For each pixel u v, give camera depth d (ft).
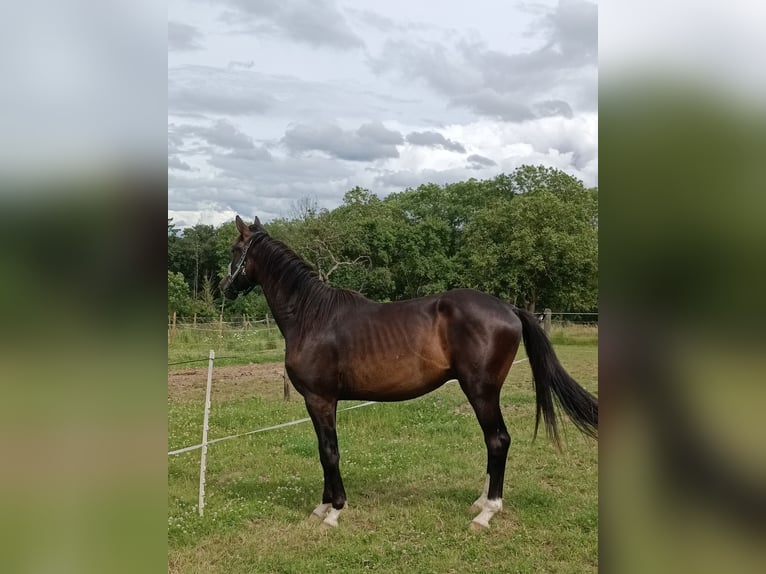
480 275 105.09
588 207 121.49
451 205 146.41
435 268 118.01
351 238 105.70
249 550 12.97
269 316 79.25
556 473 17.54
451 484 16.98
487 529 13.76
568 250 97.96
